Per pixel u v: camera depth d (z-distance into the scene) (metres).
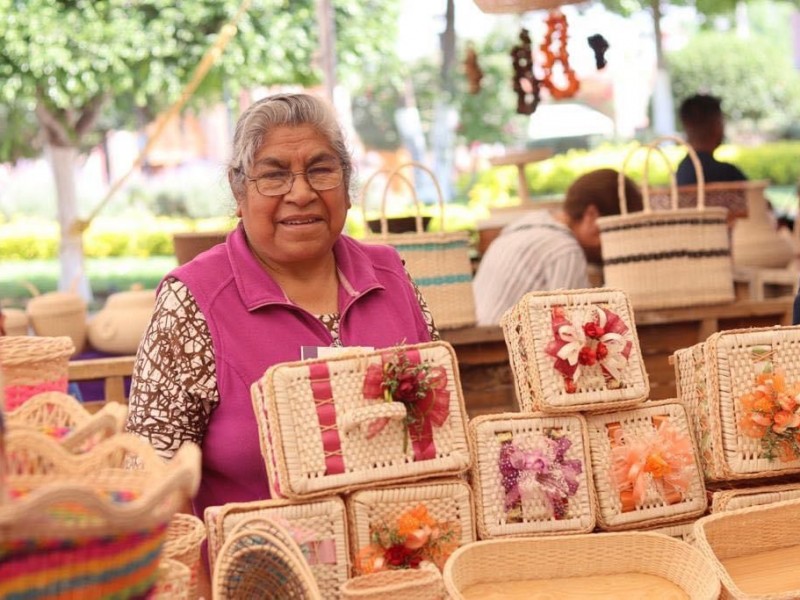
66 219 10.25
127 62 10.08
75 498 1.07
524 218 4.43
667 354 4.17
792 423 2.01
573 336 2.00
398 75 16.34
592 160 12.98
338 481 1.80
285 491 1.78
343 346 2.20
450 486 1.88
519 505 1.94
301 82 10.67
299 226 2.12
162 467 1.36
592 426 2.03
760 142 18.33
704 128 5.71
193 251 3.66
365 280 2.27
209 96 11.93
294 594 1.61
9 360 1.86
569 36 4.74
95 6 9.78
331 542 1.80
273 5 10.30
